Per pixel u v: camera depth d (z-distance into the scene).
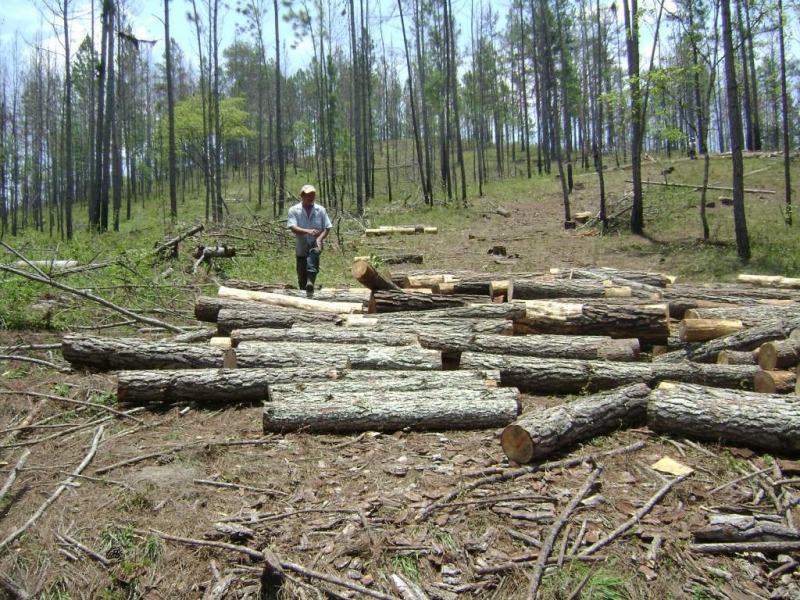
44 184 47.28
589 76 30.34
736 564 3.15
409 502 3.68
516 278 9.81
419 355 5.69
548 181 28.27
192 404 5.34
